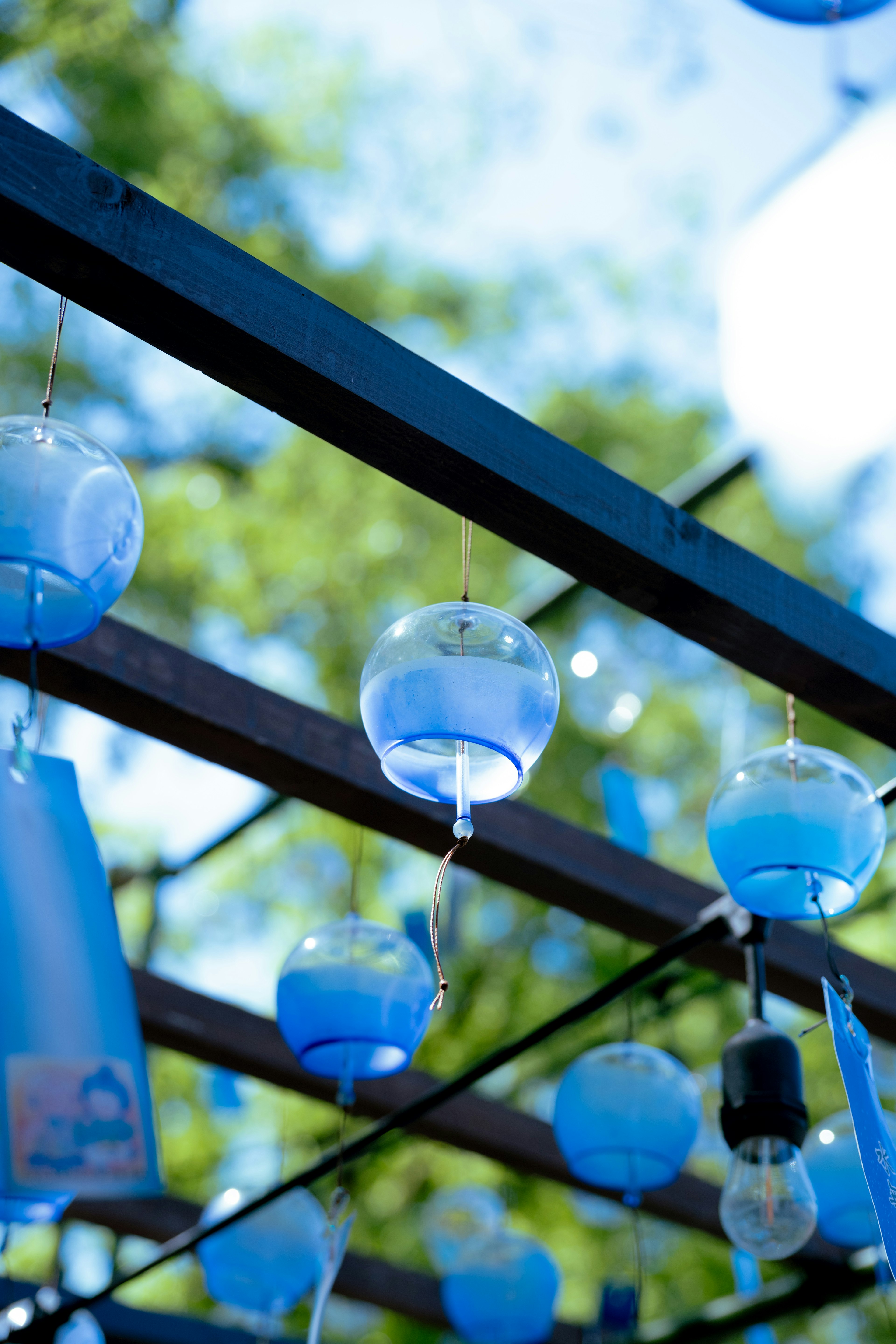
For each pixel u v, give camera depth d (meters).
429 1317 3.84
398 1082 3.39
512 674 1.56
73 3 4.96
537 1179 5.35
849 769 1.87
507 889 5.77
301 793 2.50
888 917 4.87
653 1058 2.67
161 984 3.19
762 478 3.64
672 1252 5.48
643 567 1.85
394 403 1.65
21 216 1.43
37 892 1.31
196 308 1.52
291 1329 5.36
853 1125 1.66
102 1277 5.41
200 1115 5.53
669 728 5.65
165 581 5.57
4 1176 1.16
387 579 5.82
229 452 6.04
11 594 1.56
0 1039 1.22
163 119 5.58
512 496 1.75
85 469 1.55
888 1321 4.55
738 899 1.87
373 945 2.26
